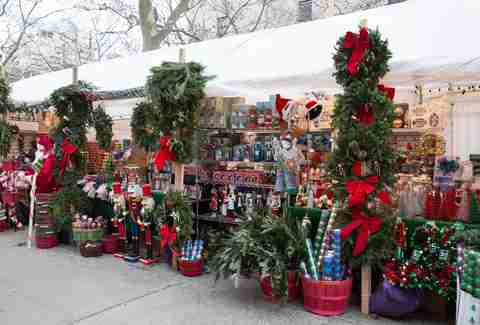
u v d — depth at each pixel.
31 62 18.20
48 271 5.05
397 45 4.11
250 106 5.41
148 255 5.43
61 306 3.93
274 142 5.08
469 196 4.02
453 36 3.86
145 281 4.69
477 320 2.83
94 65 7.24
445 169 4.79
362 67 3.63
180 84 4.90
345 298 3.75
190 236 5.09
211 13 16.50
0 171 7.84
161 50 6.36
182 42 16.88
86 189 6.32
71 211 6.16
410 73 4.04
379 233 3.65
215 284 4.59
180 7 16.05
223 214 5.41
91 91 6.25
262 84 4.95
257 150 5.27
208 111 5.43
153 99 5.00
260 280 4.09
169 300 4.11
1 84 7.59
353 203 3.66
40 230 6.22
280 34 5.11
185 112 5.06
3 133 7.61
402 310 3.53
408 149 5.19
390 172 3.73
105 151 7.30
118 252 5.92
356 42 3.67
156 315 3.73
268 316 3.72
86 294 4.26
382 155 3.66
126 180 6.32
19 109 7.72
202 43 5.83
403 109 5.04
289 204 4.86
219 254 4.30
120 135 8.62
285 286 3.80
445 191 4.09
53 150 6.41
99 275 4.91
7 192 7.56
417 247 3.71
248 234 4.08
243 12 16.02
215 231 5.32
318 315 3.74
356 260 3.73
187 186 5.60
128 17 17.11
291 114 4.98
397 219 3.81
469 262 2.94
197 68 5.09
